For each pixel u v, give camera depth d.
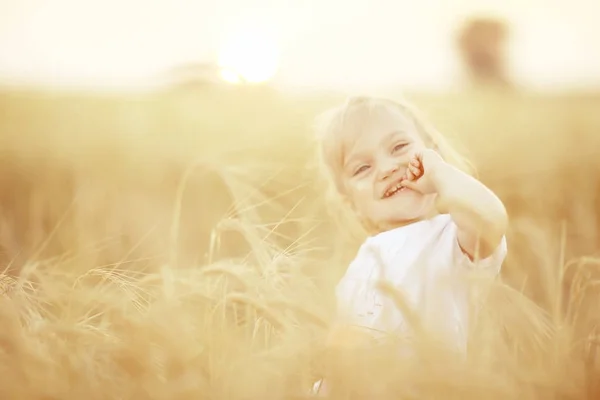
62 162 3.83
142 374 0.85
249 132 4.08
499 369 0.88
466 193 1.36
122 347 0.86
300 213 1.83
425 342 0.84
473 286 1.07
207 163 1.44
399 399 0.80
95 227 2.59
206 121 4.94
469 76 7.78
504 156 3.95
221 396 0.83
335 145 1.68
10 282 1.12
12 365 0.85
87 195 2.88
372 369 0.83
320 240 1.70
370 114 1.64
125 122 5.08
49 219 2.82
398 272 1.39
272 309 1.00
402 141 1.60
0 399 0.81
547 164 3.55
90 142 4.38
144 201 3.04
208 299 1.03
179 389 0.82
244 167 1.49
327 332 0.93
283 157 2.89
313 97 4.46
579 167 3.45
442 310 1.21
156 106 5.51
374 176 1.60
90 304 1.00
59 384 0.84
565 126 4.83
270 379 0.87
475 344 0.94
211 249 1.28
